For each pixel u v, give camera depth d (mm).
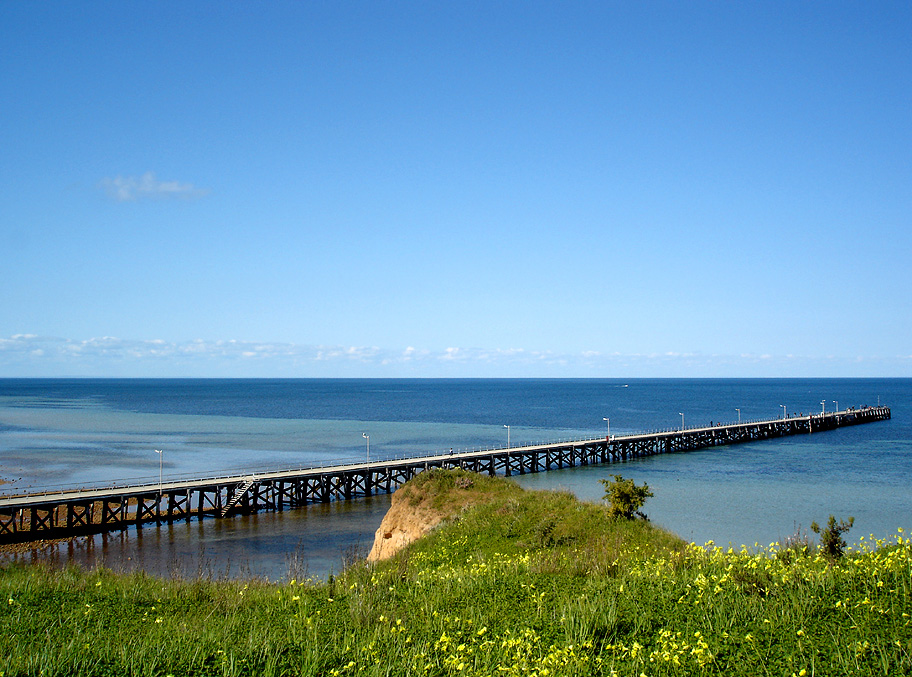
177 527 53312
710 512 51719
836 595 13273
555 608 14195
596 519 30266
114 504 60438
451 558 29094
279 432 124500
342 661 11797
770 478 70000
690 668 10391
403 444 105312
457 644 12375
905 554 15125
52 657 11688
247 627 14234
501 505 35219
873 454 90062
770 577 14859
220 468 80875
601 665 10820
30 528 49219
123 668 11570
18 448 100062
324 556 43625
